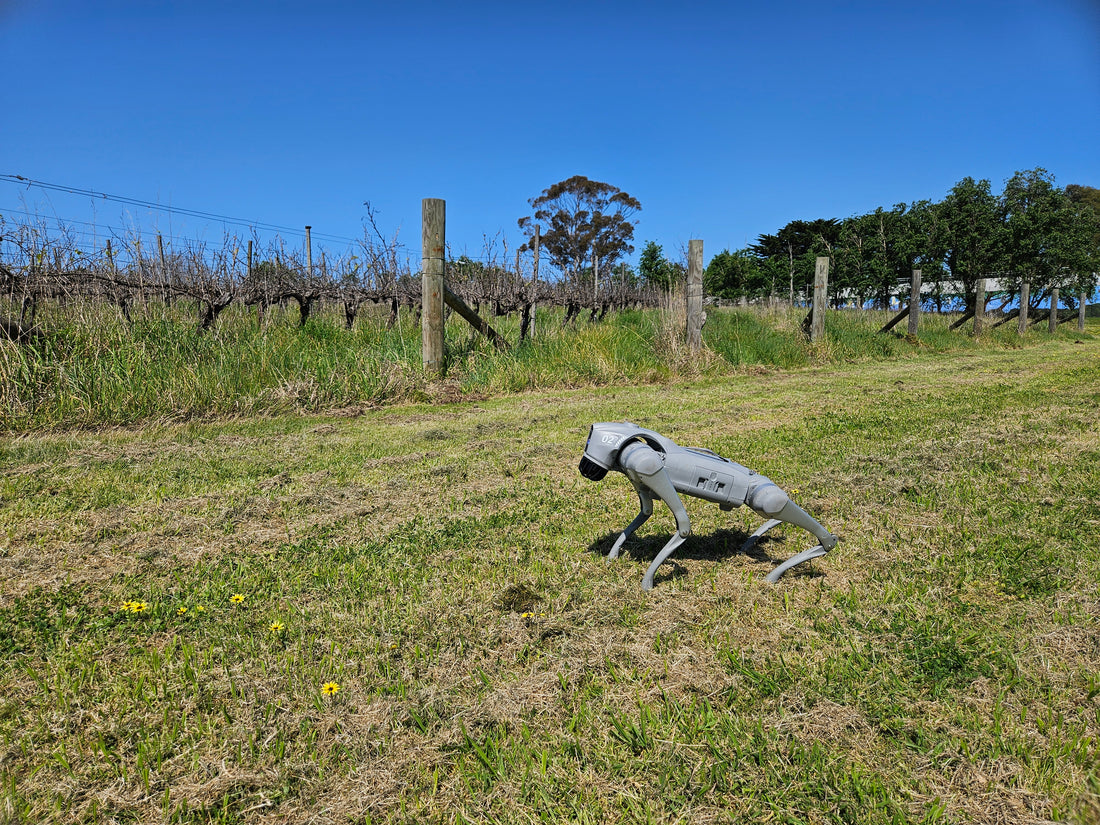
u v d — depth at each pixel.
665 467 3.49
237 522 4.64
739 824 2.01
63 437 7.02
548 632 3.11
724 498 3.52
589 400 10.27
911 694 2.60
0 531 4.41
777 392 11.20
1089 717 2.43
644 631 3.12
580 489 5.41
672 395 10.82
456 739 2.39
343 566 3.88
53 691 2.70
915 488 5.20
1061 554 3.87
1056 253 31.77
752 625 3.18
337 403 9.23
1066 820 1.97
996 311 33.81
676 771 2.20
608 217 56.91
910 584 3.57
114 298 10.72
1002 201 33.28
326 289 14.62
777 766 2.22
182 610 3.32
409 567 3.87
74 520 4.62
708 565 3.88
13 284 8.65
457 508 4.95
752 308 23.70
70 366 7.87
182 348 9.07
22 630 3.14
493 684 2.71
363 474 5.87
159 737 2.42
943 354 19.80
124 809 2.09
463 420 8.53
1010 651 2.88
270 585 3.65
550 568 3.82
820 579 3.69
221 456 6.43
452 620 3.22
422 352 11.01
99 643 3.05
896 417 8.41
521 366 11.54
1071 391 10.52
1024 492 5.04
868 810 2.03
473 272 16.75
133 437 7.14
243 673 2.81
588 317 20.84
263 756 2.32
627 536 3.85
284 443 7.06
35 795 2.15
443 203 10.59
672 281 15.98
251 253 13.07
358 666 2.85
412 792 2.16
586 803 2.10
